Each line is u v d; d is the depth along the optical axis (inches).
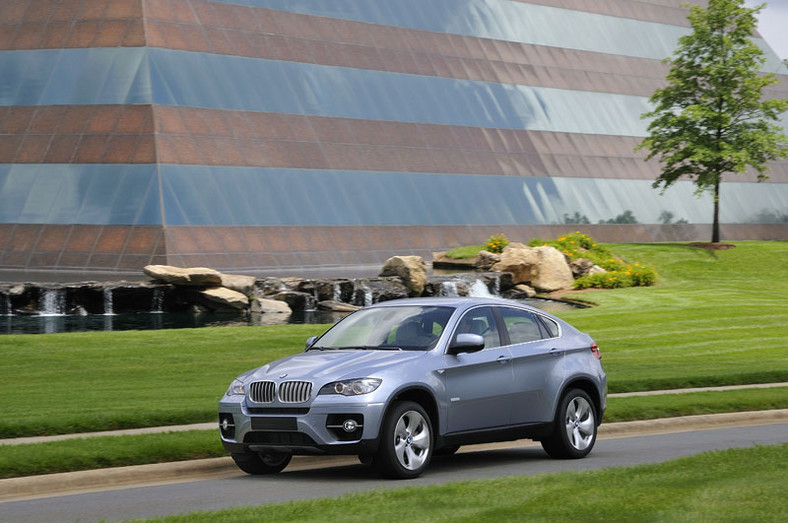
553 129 3816.4
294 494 582.9
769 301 2266.2
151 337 1472.7
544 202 3592.5
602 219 3730.3
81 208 2667.3
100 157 2728.8
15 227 2682.1
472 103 3617.1
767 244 3454.7
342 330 707.4
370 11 3538.4
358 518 460.8
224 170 2802.7
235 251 2684.5
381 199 3122.5
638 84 4252.0
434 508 485.7
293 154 2984.7
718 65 3218.5
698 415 963.3
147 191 2650.1
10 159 2787.9
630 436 872.3
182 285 2107.5
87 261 2583.7
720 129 3292.3
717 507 478.6
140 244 2573.8
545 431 713.0
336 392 610.9
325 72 3235.7
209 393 994.7
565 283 2632.9
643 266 3011.8
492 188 3469.5
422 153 3336.6
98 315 2000.5
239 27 3107.8
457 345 659.4
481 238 3324.3
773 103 3284.9
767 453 662.5
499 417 683.4
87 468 655.1
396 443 622.8
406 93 3427.7
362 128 3213.6
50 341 1387.8
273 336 1544.0
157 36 2898.6
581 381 744.3
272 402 623.5
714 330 1811.0
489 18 3927.2
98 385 1061.8
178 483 641.6
